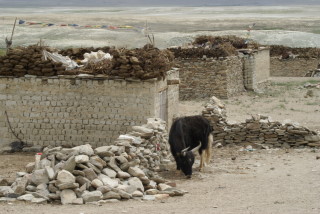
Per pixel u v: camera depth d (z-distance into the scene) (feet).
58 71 83.87
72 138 84.48
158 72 80.89
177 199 49.60
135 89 81.51
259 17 511.40
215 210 43.65
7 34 270.67
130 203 46.98
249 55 158.61
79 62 89.56
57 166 49.44
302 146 82.43
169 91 90.12
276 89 165.89
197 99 144.05
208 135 66.49
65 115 84.43
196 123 64.85
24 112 85.46
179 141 61.98
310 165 67.67
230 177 61.46
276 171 64.59
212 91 143.95
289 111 123.13
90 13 580.30
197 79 144.77
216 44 152.66
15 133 86.02
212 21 440.86
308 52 211.20
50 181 48.32
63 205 45.60
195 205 46.29
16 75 84.94
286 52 213.25
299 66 210.38
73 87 83.61
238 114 118.73
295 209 44.11
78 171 48.49
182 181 59.62
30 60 84.48
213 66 143.02
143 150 60.90
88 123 83.82
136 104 81.71
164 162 68.54
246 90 159.33
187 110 124.26
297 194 51.06
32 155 82.43
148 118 75.05
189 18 480.23
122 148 54.65
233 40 166.40
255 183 57.36
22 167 72.69
